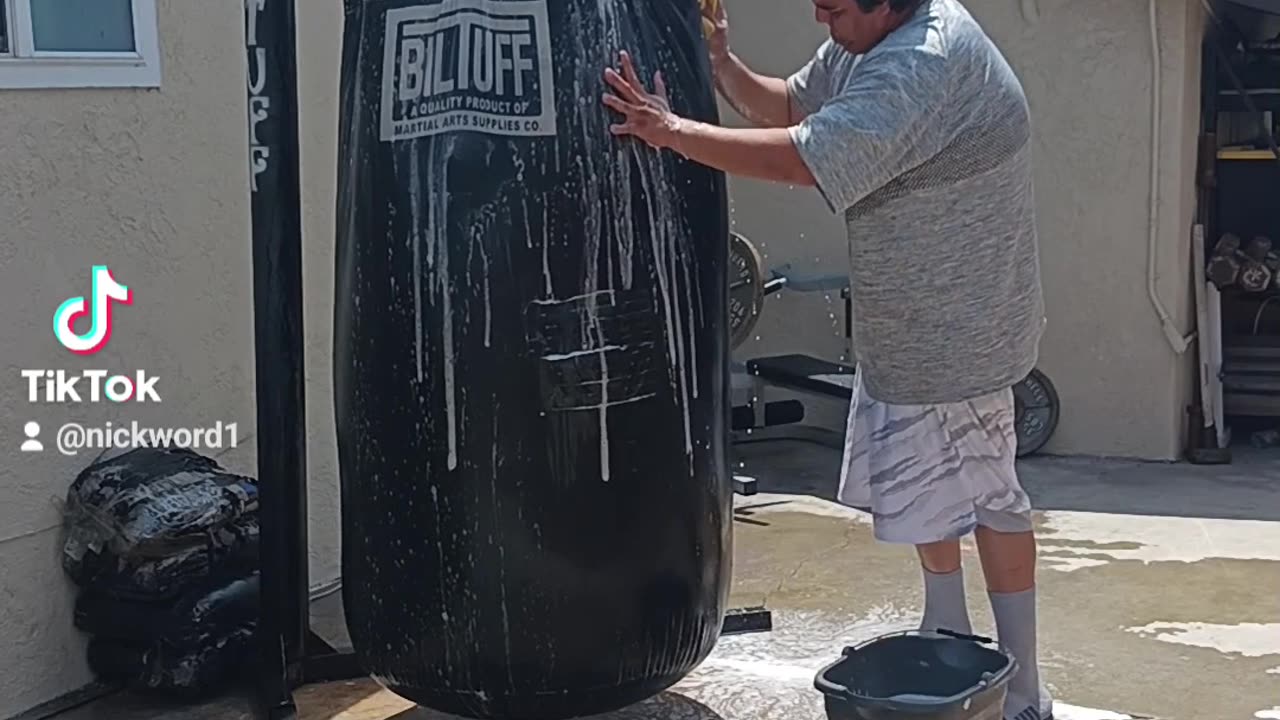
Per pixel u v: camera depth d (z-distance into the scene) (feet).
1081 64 19.60
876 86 8.97
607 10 9.10
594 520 9.18
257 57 10.87
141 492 11.27
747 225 22.36
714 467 9.84
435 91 9.06
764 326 22.50
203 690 11.55
